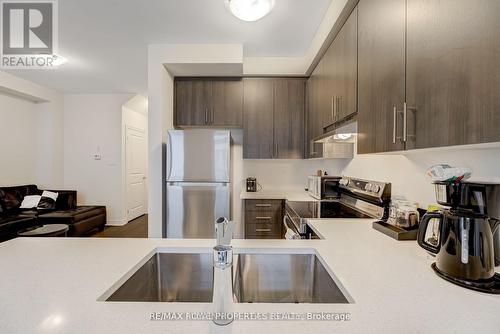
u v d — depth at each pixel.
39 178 4.30
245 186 3.42
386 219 1.42
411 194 1.44
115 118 4.59
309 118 2.80
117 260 0.97
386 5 1.11
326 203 2.39
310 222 1.57
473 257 0.76
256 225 2.89
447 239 0.82
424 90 0.86
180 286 1.13
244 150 2.99
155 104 2.57
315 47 2.31
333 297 0.84
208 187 2.53
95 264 0.93
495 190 0.90
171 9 1.95
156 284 1.12
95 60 2.95
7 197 3.53
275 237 2.88
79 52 2.73
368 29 1.29
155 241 1.22
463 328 0.57
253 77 2.98
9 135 3.85
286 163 3.42
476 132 0.66
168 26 2.20
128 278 0.87
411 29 0.93
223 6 1.91
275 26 2.20
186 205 2.53
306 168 3.41
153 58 2.55
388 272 0.85
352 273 0.84
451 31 0.75
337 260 0.95
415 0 0.91
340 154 2.35
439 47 0.79
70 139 4.59
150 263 1.07
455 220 0.80
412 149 0.93
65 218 3.46
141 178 5.38
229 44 2.54
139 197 5.30
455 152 1.12
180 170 2.52
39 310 0.64
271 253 1.12
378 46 1.18
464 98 0.70
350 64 1.54
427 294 0.71
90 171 4.61
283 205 2.88
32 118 4.22
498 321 0.60
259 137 2.99
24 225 3.17
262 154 2.99
